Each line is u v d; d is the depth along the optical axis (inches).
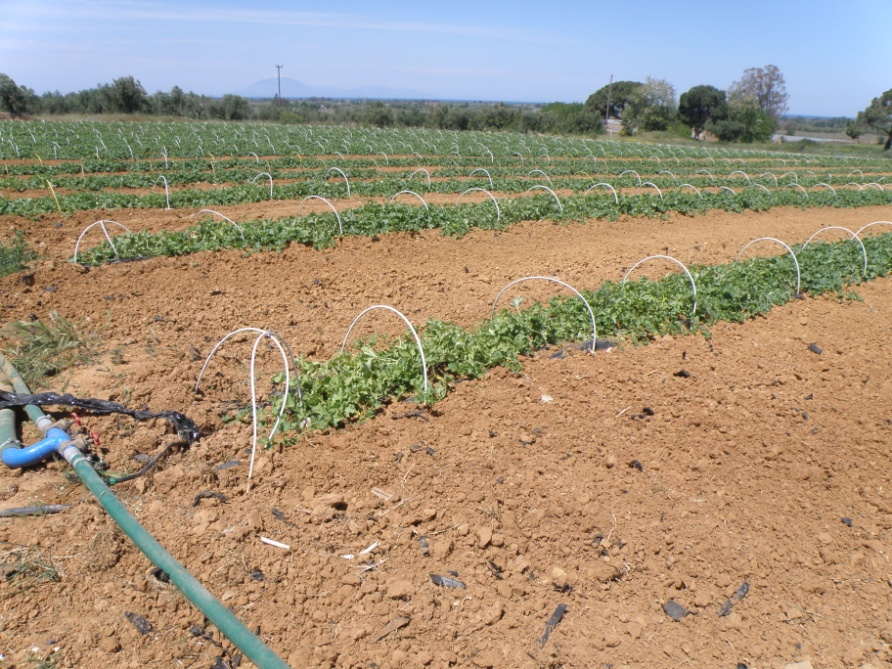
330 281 411.5
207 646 157.1
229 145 1259.8
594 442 244.4
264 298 381.7
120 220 552.4
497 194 781.3
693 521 208.4
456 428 246.8
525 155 1374.3
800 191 888.3
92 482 195.2
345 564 183.0
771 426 263.1
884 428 267.7
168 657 153.1
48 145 1139.9
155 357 297.9
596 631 168.2
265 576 177.6
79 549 180.7
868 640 171.6
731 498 220.4
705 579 187.5
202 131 1545.3
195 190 666.2
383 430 241.1
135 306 354.6
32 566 173.6
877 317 395.9
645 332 338.6
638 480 225.6
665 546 197.8
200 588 156.7
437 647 160.4
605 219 631.2
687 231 621.9
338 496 207.9
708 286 389.4
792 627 174.2
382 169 1025.5
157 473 213.8
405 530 196.4
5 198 615.8
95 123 1733.5
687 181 987.3
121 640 156.0
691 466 234.1
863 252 474.9
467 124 2507.4
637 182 937.5
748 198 770.2
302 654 154.9
